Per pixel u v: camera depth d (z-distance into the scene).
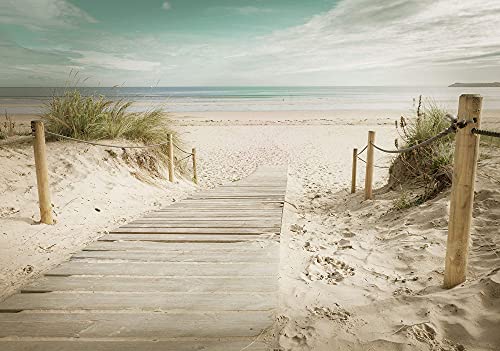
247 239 3.90
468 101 2.40
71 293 2.66
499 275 2.46
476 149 2.42
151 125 8.24
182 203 5.66
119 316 2.35
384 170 9.98
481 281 2.48
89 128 7.09
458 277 2.58
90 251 3.52
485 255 2.99
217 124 21.14
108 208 5.27
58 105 7.14
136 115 8.18
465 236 2.52
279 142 15.52
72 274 2.98
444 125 5.86
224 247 3.64
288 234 4.36
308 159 12.05
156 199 6.20
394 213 4.80
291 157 12.45
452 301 2.33
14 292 2.72
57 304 2.50
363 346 2.04
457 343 2.02
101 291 2.69
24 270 3.17
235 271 3.05
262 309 2.44
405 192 5.63
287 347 2.06
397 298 2.50
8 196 4.76
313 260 3.42
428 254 3.29
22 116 23.62
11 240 3.75
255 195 6.34
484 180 4.53
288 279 2.99
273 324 2.27
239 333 2.17
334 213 5.67
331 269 3.21
